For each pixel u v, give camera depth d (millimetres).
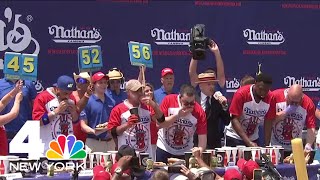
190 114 8680
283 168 8570
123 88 10477
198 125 8758
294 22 11742
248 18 11477
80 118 9156
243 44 11461
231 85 11391
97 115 9539
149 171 7812
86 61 9148
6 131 9094
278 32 11648
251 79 9688
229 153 8625
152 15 11008
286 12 11688
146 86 8695
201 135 8781
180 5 11125
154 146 8820
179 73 11141
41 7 10500
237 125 9141
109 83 9750
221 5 11336
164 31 11062
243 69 11469
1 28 10320
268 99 9203
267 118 9289
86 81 9305
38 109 8305
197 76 9906
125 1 10883
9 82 9164
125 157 7465
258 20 11523
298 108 9445
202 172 7738
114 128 8367
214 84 9531
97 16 10758
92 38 10742
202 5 11234
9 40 10359
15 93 8141
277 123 9453
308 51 11859
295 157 6074
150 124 8648
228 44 11375
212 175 7781
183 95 8453
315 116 10180
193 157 8164
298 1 11750
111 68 10812
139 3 10945
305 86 11859
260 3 11531
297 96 9297
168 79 9836
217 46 10492
